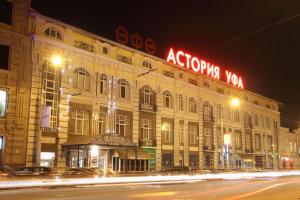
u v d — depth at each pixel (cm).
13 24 3266
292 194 1891
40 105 3331
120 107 4147
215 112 5634
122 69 4206
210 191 2031
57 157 3438
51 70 3541
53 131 3456
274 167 7138
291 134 8006
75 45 3753
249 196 1764
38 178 2717
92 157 3728
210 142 5462
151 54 4603
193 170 4106
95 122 3844
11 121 3139
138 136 4309
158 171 4125
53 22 3556
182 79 5084
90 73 3869
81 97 3747
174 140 4803
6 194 1736
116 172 3872
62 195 1709
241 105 6359
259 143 6800
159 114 4638
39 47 3412
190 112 5150
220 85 5897
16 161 3116
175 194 1817
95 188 2159
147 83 4525
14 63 3228
